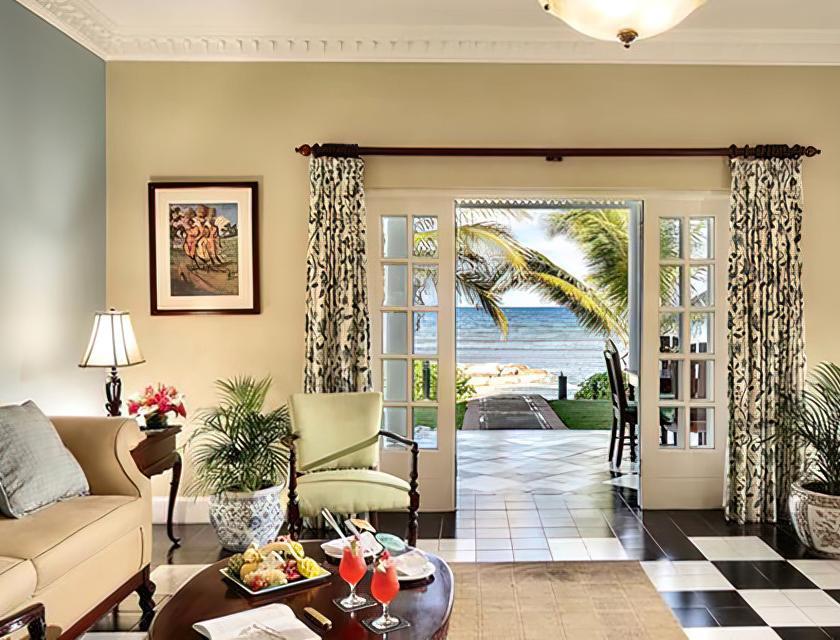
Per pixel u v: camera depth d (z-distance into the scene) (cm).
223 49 463
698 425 488
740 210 459
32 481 285
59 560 250
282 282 472
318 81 471
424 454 482
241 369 472
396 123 471
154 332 473
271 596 232
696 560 384
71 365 426
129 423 333
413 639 202
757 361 456
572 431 877
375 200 480
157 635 205
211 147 471
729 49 462
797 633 295
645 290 482
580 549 403
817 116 467
